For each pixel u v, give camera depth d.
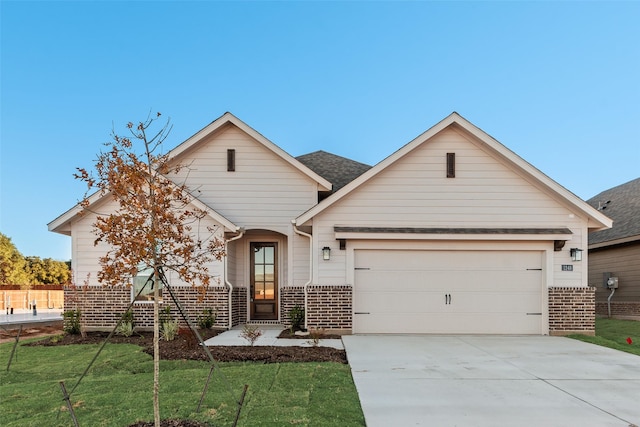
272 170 13.51
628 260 16.45
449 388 6.29
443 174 11.75
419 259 11.66
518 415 5.17
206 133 13.20
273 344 9.84
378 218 11.69
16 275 40.56
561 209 11.63
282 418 4.92
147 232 4.58
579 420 5.02
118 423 4.75
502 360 8.20
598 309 18.45
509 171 11.73
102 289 12.28
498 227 11.62
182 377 6.66
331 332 11.38
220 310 12.16
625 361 8.17
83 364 7.86
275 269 14.12
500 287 11.56
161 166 4.92
